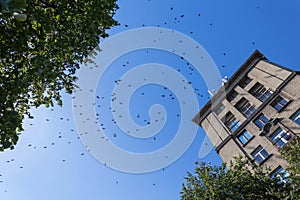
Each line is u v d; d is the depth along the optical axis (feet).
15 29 20.81
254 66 98.68
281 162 70.44
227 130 91.56
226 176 52.54
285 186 51.55
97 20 27.55
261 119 84.43
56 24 25.12
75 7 26.27
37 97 28.71
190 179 54.03
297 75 81.92
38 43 23.97
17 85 20.77
